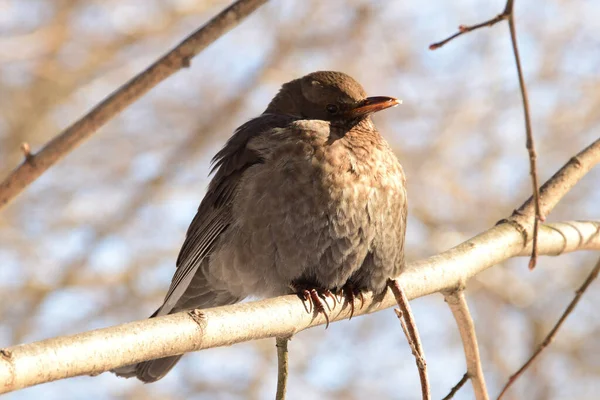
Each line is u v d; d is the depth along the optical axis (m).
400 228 8.57
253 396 14.86
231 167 8.72
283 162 8.34
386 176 8.45
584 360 15.54
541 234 8.54
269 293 8.54
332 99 8.88
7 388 5.18
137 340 5.83
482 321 15.55
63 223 15.98
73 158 16.39
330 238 8.23
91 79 17.08
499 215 15.73
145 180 16.20
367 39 16.41
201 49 7.45
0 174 16.72
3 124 17.05
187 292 9.17
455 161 16.08
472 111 16.16
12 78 17.41
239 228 8.47
